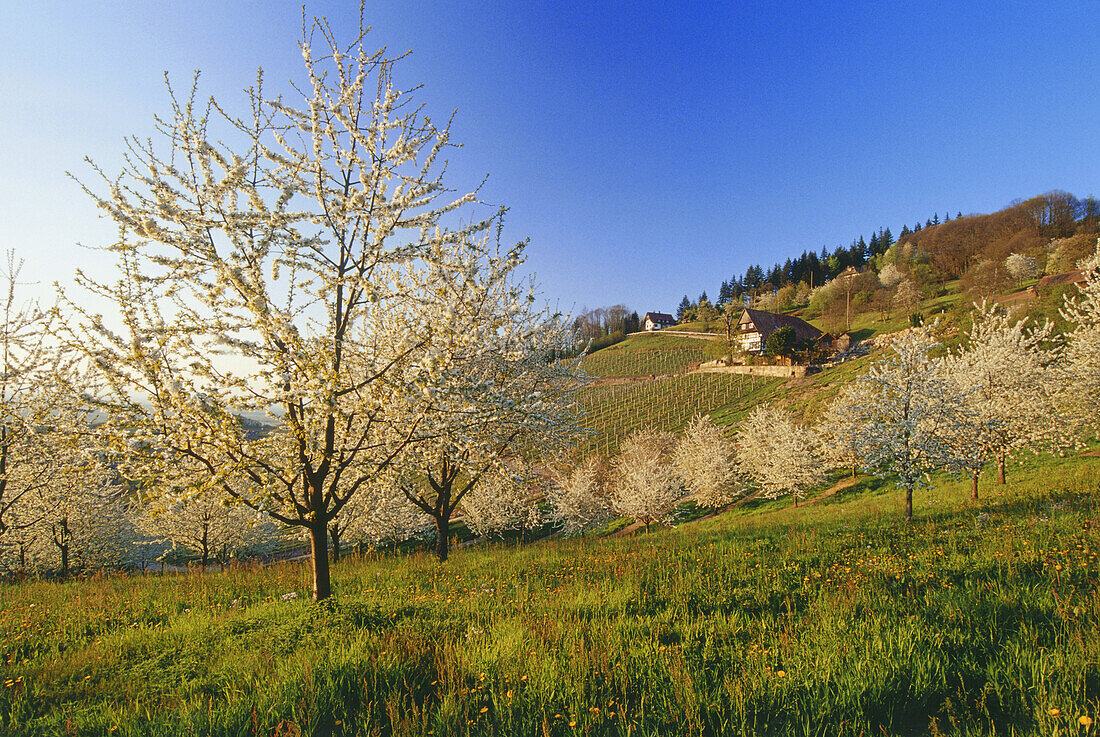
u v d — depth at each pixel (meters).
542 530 34.34
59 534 23.41
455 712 4.30
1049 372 19.33
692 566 9.66
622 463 42.28
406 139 9.37
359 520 23.14
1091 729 3.39
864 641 5.00
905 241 132.62
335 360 8.56
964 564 7.72
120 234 7.82
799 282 146.75
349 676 5.14
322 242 8.98
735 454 40.47
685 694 4.28
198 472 8.07
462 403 8.98
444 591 9.48
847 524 15.09
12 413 13.30
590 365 101.19
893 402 17.23
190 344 8.08
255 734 4.19
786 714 4.10
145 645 7.09
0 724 4.70
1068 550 7.59
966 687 4.23
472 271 10.26
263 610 8.27
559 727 4.13
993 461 20.28
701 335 107.56
